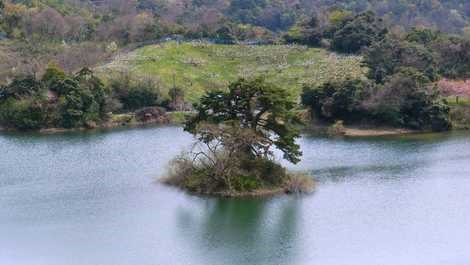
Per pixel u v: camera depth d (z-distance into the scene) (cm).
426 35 17012
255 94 8575
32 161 10381
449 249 6588
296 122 8719
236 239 6869
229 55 17750
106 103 14225
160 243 6750
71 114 13512
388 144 11538
